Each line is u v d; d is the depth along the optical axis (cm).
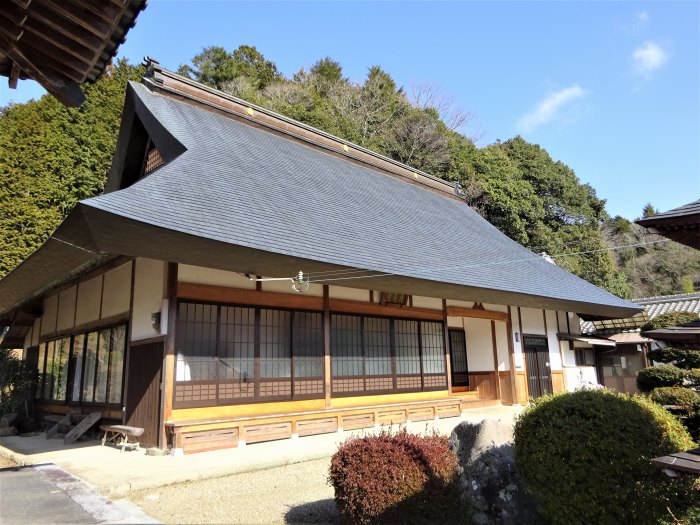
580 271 2597
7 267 1591
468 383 1416
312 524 412
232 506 457
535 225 2509
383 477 379
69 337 1095
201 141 954
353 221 984
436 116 3114
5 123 1859
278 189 925
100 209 523
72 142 1889
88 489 493
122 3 288
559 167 2962
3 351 1126
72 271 855
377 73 3441
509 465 432
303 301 897
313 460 675
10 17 300
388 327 1055
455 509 404
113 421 847
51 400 1129
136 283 836
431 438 448
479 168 2580
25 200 1694
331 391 908
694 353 965
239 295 809
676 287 3334
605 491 350
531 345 1429
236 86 2808
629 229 3784
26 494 477
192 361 739
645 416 378
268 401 811
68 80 359
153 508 448
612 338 1627
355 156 1534
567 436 370
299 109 2592
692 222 382
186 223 602
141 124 1029
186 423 687
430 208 1526
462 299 1080
